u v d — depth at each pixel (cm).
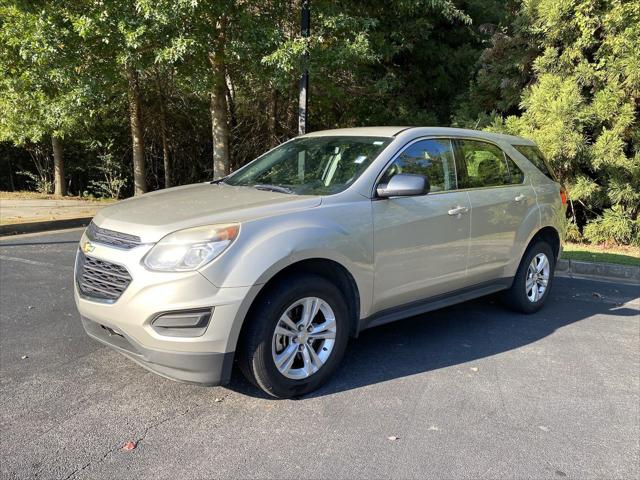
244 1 839
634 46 848
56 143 1439
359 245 372
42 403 337
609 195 924
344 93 1203
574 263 779
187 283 305
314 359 358
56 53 841
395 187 379
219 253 312
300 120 793
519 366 423
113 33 787
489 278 497
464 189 464
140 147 1327
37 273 635
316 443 303
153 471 273
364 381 386
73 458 281
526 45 1023
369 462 287
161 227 321
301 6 797
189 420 323
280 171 450
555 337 492
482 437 316
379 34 1016
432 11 1097
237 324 316
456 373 405
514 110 1114
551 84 921
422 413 342
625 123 860
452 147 468
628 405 363
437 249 432
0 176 1608
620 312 580
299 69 774
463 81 1314
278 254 326
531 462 293
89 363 396
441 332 497
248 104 1359
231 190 414
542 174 567
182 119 1508
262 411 337
